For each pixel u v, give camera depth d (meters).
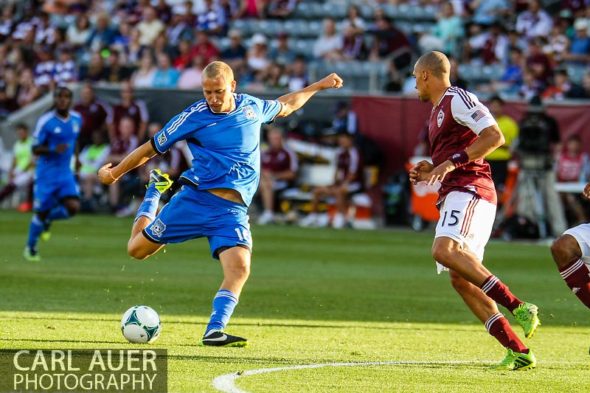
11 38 61.88
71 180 31.83
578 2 57.03
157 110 50.19
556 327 21.02
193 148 17.02
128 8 61.59
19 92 56.84
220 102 16.59
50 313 20.22
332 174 48.44
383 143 48.03
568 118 44.97
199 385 13.41
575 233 17.34
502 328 15.64
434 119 16.25
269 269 30.92
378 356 16.47
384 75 53.56
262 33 60.53
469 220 15.77
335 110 48.59
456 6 58.59
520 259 35.69
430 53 16.30
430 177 15.41
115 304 22.11
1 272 27.77
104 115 50.78
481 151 15.46
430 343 18.16
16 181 51.56
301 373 14.54
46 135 31.31
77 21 60.69
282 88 50.62
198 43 53.78
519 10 58.19
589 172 43.97
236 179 16.86
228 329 18.97
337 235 43.50
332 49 56.59
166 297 23.61
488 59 54.72
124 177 50.25
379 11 54.91
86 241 37.56
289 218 48.66
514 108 45.19
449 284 28.19
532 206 43.31
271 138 48.56
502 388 13.94
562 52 54.09
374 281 28.53
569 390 13.95
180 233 17.03
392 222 48.00
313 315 21.53
